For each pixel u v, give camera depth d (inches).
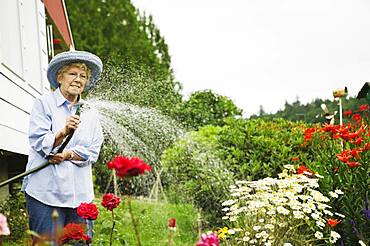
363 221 212.8
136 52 965.8
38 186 157.0
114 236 201.8
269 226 202.8
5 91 232.5
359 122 298.4
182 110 570.9
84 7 965.8
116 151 373.7
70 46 513.0
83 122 164.7
